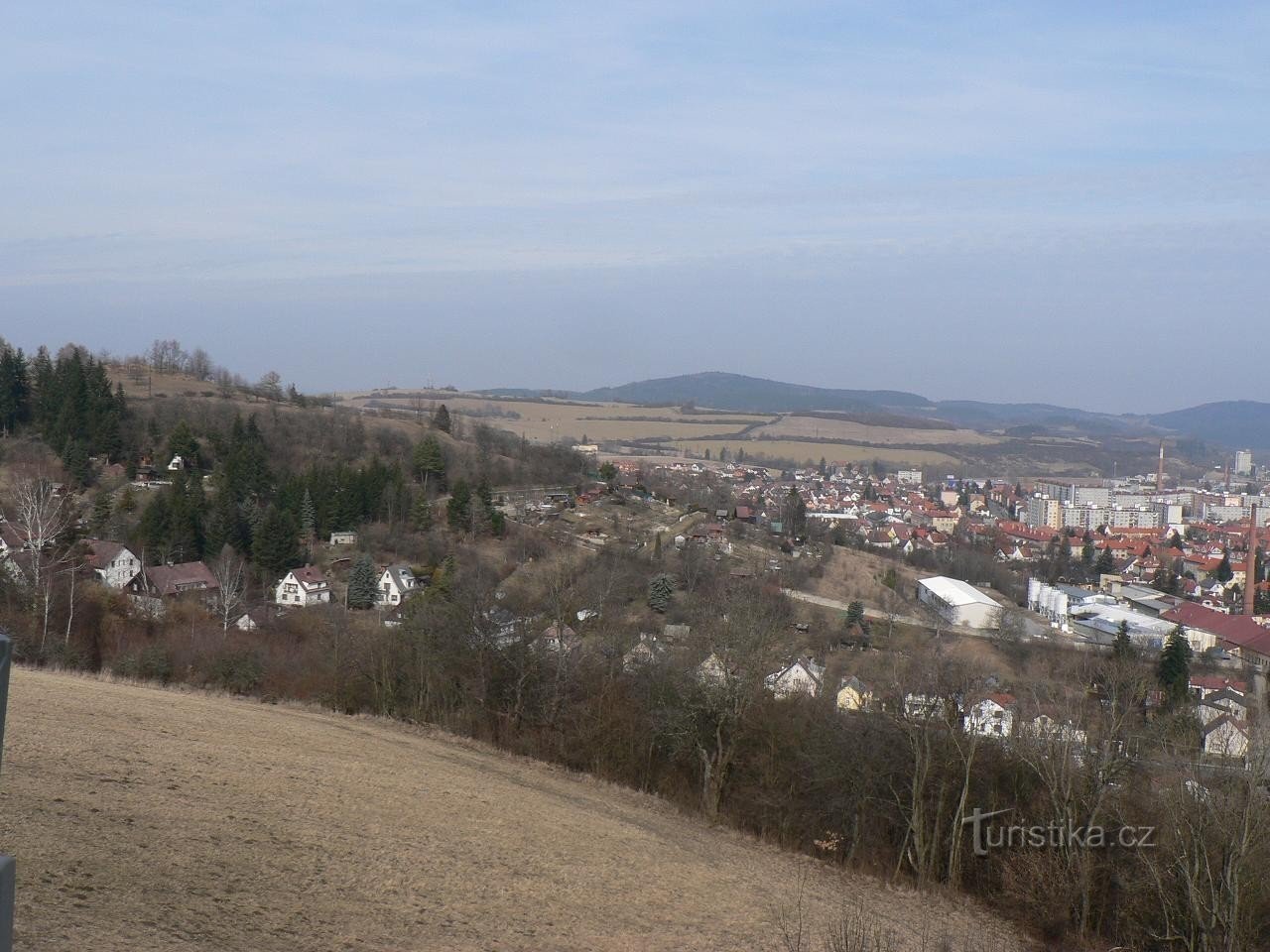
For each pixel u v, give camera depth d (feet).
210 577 232.32
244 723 124.67
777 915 90.89
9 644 18.61
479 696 152.05
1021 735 118.73
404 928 68.33
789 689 143.43
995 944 99.86
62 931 52.65
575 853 97.60
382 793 102.53
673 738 136.15
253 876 71.05
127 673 158.40
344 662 160.45
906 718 121.08
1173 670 178.81
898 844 125.80
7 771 82.07
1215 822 91.97
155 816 78.23
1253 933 91.35
